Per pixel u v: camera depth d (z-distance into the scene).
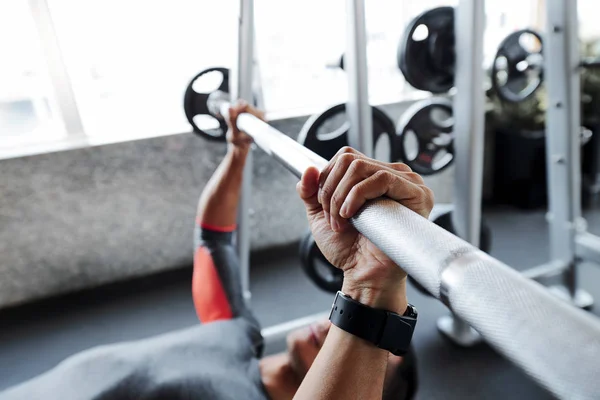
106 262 2.38
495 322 0.30
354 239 0.57
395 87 2.86
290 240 2.70
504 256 2.45
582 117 2.88
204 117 1.87
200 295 1.16
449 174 2.88
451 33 1.53
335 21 2.61
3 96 2.19
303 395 0.54
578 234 2.02
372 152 1.50
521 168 2.91
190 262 2.53
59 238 2.26
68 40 2.19
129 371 0.89
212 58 2.42
